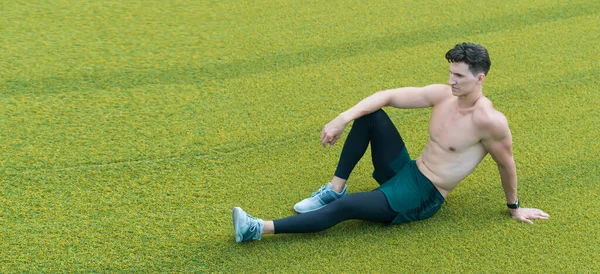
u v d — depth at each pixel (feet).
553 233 13.33
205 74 18.83
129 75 18.58
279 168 15.15
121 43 20.18
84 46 19.89
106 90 17.85
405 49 20.31
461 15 22.35
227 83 18.43
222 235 13.12
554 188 14.62
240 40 20.62
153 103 17.40
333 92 18.16
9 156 15.08
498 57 19.92
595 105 17.70
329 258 12.59
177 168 14.99
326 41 20.65
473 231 13.34
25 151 15.29
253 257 12.58
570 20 22.16
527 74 19.10
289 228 12.71
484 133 12.47
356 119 13.37
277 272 12.26
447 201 14.15
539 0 23.50
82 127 16.28
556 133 16.49
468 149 12.73
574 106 17.65
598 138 16.34
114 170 14.83
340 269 12.35
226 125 16.63
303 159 15.49
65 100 17.31
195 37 20.71
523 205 14.14
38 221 13.26
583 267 12.54
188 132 16.29
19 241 12.75
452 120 12.75
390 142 13.30
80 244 12.77
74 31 20.70
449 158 12.86
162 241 12.94
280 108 17.40
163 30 21.06
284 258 12.57
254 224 12.53
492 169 15.15
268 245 12.85
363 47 20.36
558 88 18.45
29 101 17.17
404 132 16.51
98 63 19.07
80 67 18.83
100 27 21.03
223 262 12.48
